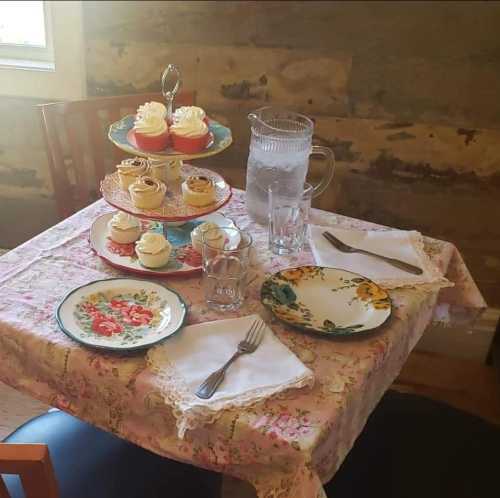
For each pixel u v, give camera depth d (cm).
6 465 79
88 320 110
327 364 106
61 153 172
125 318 112
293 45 182
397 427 141
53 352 105
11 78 191
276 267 133
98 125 176
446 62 180
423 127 190
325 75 185
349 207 207
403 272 133
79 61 188
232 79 188
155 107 132
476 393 213
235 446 95
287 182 143
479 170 195
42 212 213
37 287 120
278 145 139
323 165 201
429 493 127
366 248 140
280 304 118
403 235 146
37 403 194
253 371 102
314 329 111
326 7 176
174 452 101
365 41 179
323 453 97
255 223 149
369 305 119
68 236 137
